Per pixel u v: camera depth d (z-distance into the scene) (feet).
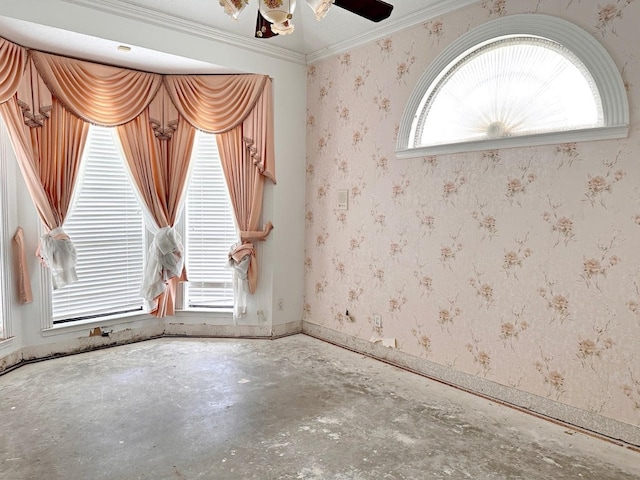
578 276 8.14
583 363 8.14
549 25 8.24
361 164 12.05
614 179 7.62
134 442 7.51
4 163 10.32
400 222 11.16
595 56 7.72
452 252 10.09
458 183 9.87
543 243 8.57
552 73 8.55
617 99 7.48
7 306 10.53
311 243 13.83
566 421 8.39
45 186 10.68
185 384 9.95
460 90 10.03
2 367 10.34
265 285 13.46
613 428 7.82
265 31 7.38
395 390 9.86
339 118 12.62
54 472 6.64
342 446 7.50
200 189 13.23
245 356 11.89
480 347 9.67
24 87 10.12
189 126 12.64
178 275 12.73
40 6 8.98
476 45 9.37
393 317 11.48
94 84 11.12
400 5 10.27
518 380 9.07
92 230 11.91
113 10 9.89
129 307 12.78
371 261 11.96
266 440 7.65
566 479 6.68
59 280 10.91
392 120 11.17
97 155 11.83
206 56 11.47
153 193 12.28
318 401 9.23
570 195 8.16
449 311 10.21
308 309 14.06
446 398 9.48
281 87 13.07
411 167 10.81
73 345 11.78
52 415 8.41
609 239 7.73
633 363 7.55
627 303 7.58
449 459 7.16
